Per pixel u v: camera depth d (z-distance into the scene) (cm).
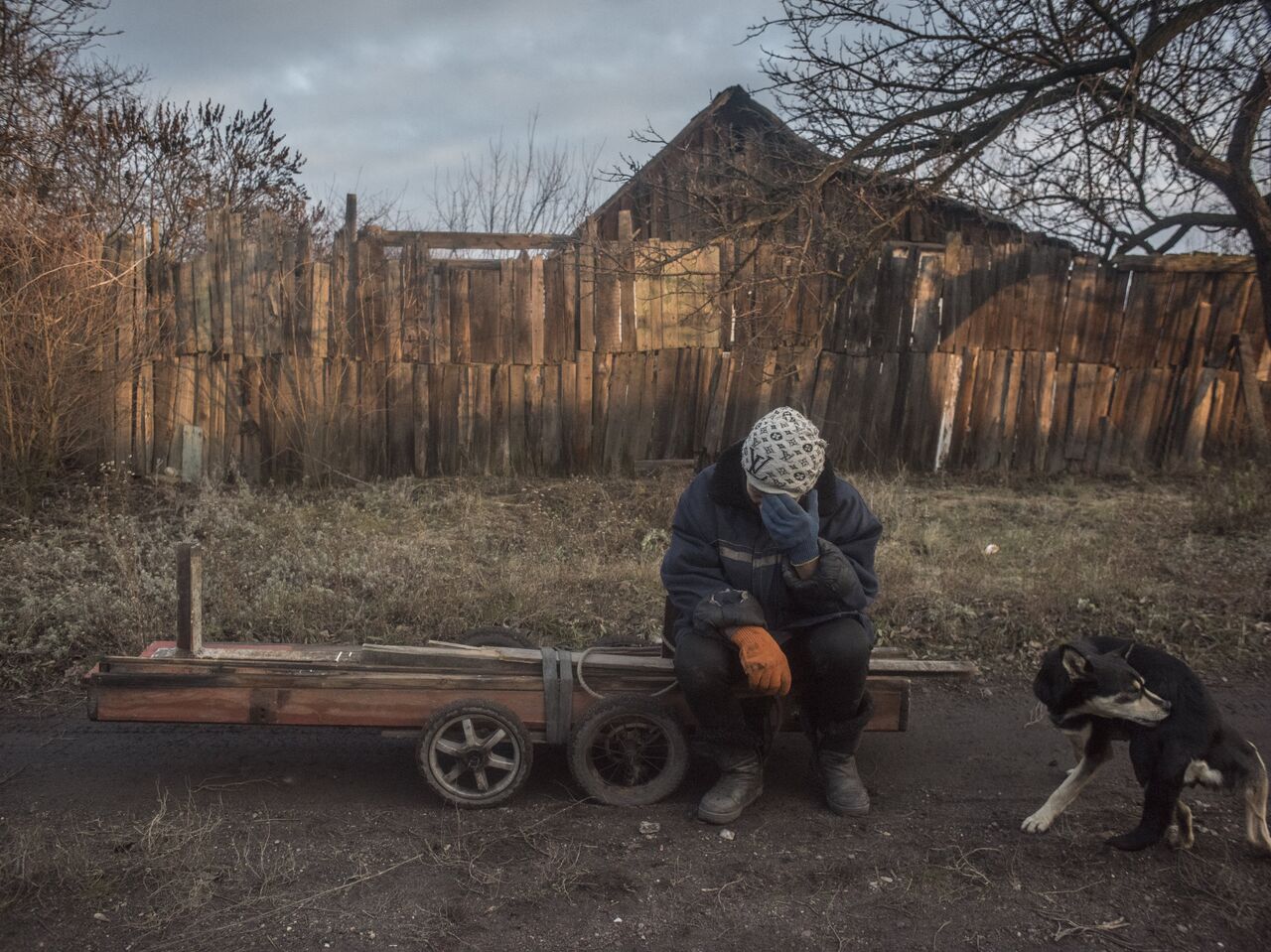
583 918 306
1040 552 720
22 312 788
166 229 1209
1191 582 663
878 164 939
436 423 943
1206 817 379
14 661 509
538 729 388
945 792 405
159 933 293
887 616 599
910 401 1014
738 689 381
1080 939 300
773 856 347
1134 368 1041
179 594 387
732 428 982
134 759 420
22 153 965
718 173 1009
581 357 955
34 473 802
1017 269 1013
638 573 658
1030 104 928
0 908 302
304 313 908
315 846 347
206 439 902
